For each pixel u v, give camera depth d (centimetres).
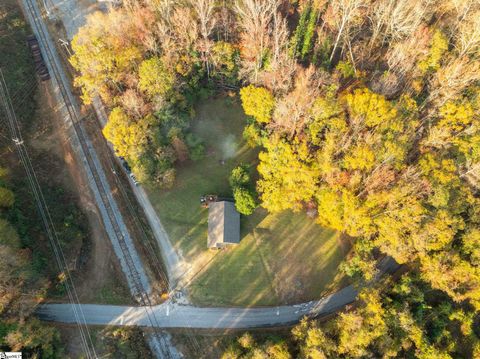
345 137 5497
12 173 5978
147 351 5500
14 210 5622
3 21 7075
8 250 5009
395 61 6112
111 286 5747
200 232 6100
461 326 5719
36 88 6800
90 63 5912
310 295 5938
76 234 5888
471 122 5750
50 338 5025
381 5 6297
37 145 6372
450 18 6550
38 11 7438
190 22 6275
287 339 5516
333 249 6194
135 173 5866
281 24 6781
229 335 5656
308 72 5691
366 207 5416
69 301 5603
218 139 6700
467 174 5747
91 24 6328
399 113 5628
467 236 5662
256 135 6312
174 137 6053
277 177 5772
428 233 5359
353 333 5081
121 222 6106
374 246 5866
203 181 6397
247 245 6075
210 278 5884
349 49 6662
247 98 5891
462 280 5456
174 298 5778
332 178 5503
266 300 5856
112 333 5509
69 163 6397
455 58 6028
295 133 6041
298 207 5975
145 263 5912
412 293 5550
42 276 5422
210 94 6894
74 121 6675
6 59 6738
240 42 6506
